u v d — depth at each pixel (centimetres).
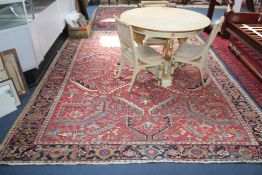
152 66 275
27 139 196
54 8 340
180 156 183
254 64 321
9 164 173
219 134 205
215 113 232
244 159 182
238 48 354
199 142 196
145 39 292
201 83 281
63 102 243
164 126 213
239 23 384
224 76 297
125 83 278
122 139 198
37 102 241
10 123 213
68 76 291
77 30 400
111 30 446
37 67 271
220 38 417
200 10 591
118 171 171
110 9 589
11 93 227
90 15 540
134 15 269
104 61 330
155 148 190
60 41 384
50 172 169
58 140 195
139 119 221
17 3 241
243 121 222
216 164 178
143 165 176
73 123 214
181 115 228
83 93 258
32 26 258
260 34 325
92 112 229
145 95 256
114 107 237
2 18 246
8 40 235
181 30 228
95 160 179
